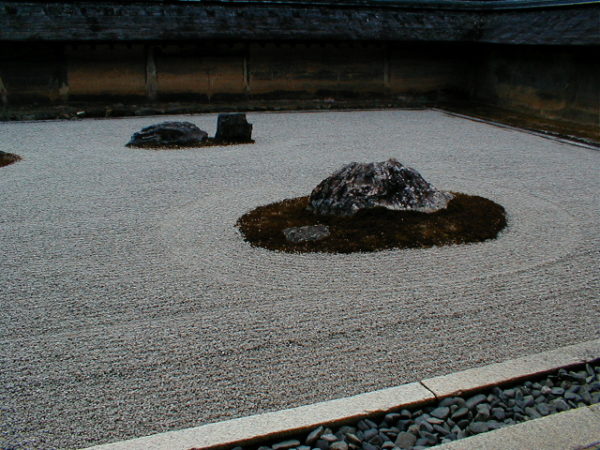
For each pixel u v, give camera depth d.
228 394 3.62
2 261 5.71
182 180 8.79
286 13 17.58
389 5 18.92
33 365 3.94
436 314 4.66
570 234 6.50
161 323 4.51
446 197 7.10
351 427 3.26
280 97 17.70
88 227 6.70
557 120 15.21
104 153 10.78
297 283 5.23
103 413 3.42
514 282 5.27
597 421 3.09
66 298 4.94
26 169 9.45
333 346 4.18
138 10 16.27
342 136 12.78
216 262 5.70
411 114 16.81
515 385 3.64
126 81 16.20
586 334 4.35
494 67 18.05
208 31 16.25
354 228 6.40
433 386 3.54
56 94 15.77
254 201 7.69
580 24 14.76
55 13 15.46
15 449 3.12
